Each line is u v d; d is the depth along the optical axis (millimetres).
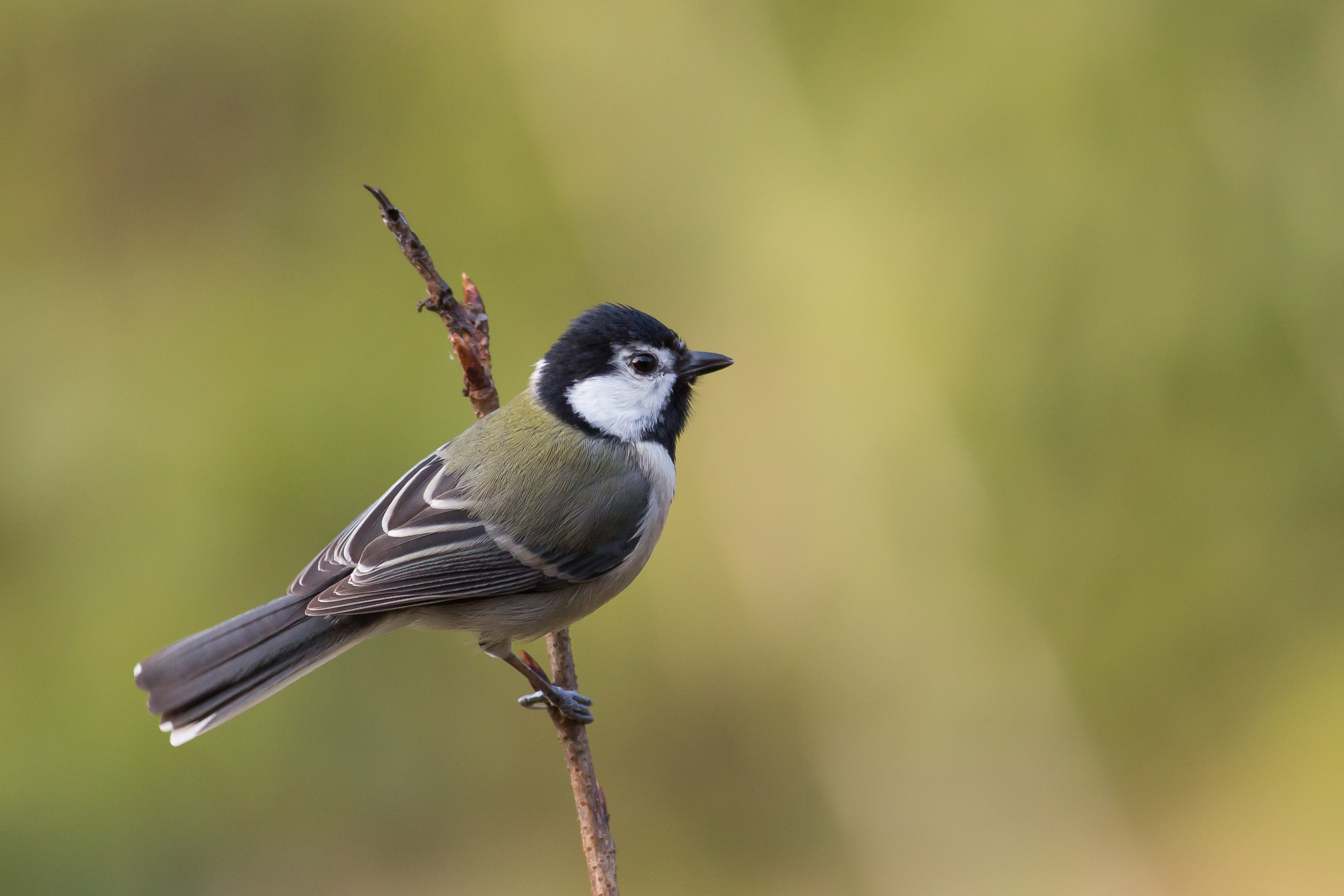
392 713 12320
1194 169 12531
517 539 6820
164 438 12133
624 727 12820
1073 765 12281
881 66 13453
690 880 12797
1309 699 12359
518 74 13703
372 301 13039
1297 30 12383
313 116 13773
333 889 11945
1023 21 12945
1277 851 12102
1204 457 12594
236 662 6391
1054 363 12578
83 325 13055
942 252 12781
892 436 12461
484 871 12586
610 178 13578
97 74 13672
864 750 12555
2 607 11578
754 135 13492
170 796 11359
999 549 12469
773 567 12641
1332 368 12344
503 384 12766
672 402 7445
